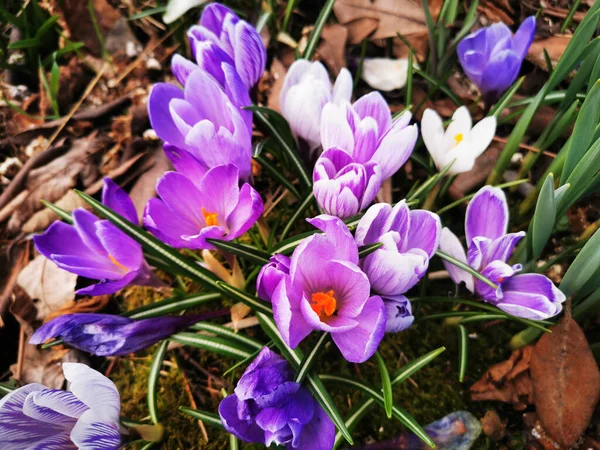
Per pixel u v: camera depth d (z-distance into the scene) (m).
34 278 0.30
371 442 0.26
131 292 0.31
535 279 0.22
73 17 0.38
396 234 0.19
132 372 0.29
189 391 0.28
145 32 0.39
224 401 0.19
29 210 0.33
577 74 0.25
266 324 0.23
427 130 0.24
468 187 0.31
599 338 0.28
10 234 0.32
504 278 0.23
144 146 0.34
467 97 0.35
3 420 0.19
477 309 0.27
